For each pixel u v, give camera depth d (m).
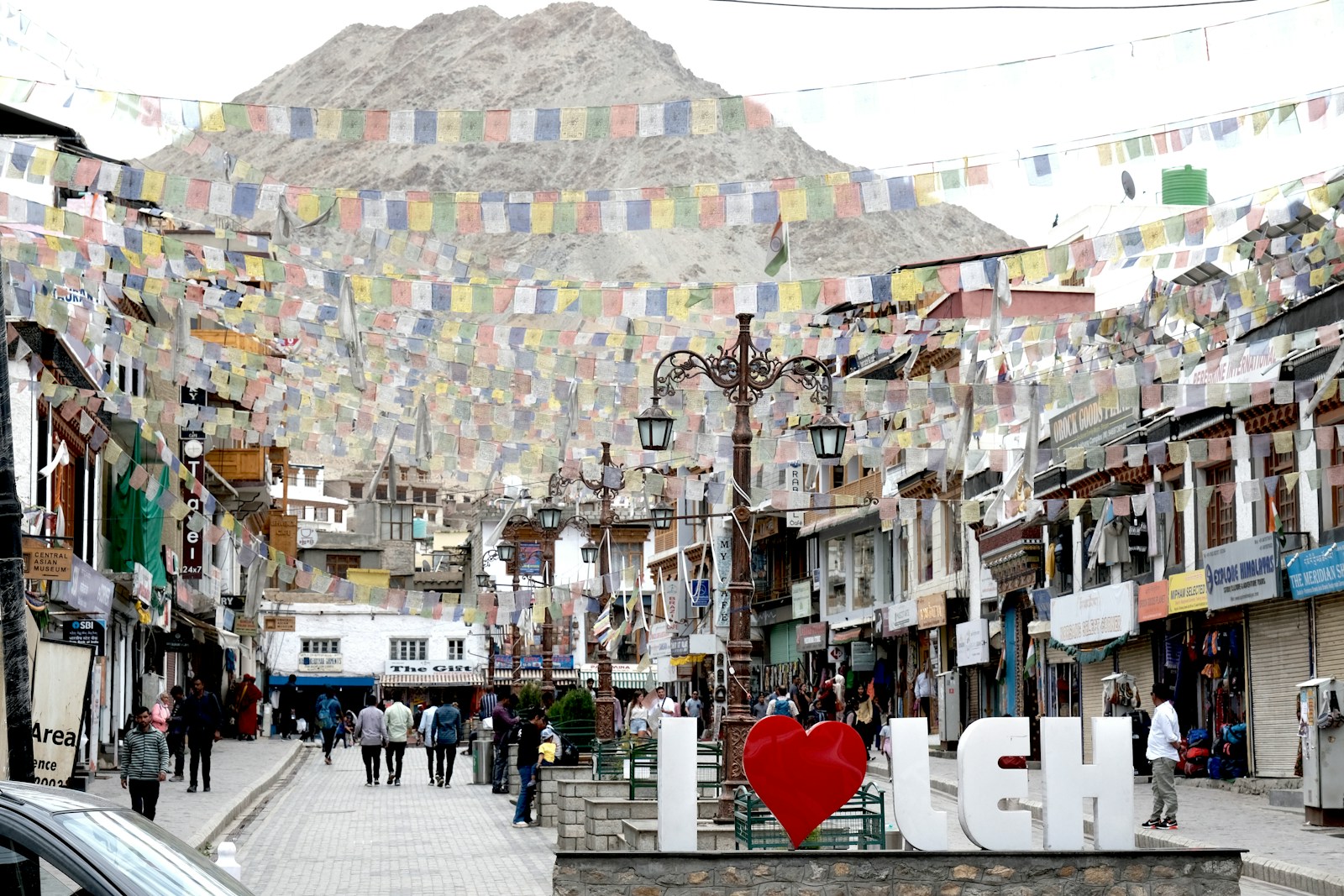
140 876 6.68
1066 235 38.19
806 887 12.18
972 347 16.08
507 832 22.78
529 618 31.73
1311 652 25.00
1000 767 12.58
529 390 16.44
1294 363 24.08
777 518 53.62
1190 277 16.89
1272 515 26.23
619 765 22.39
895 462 18.00
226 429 17.31
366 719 33.94
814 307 11.83
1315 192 11.50
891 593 46.72
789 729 12.89
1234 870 12.44
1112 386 15.29
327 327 15.21
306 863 18.70
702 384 26.78
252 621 50.41
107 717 31.31
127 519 33.38
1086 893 12.34
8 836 6.64
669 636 61.62
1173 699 29.14
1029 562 35.88
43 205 11.88
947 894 12.27
